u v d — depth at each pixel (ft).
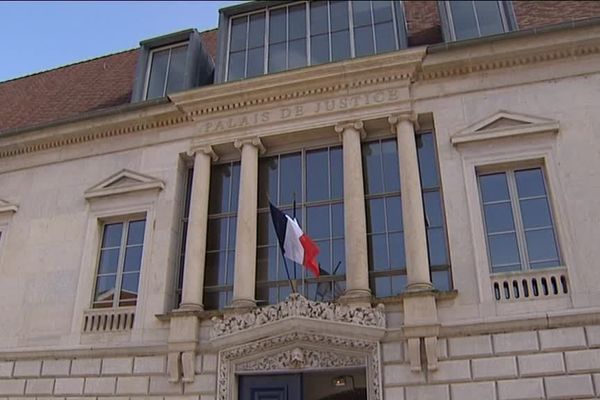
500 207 35.91
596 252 32.30
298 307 34.47
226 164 43.78
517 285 33.12
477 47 39.01
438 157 37.91
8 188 47.73
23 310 42.14
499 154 36.45
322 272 38.11
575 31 37.45
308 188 41.09
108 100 51.78
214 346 35.70
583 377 29.78
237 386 35.47
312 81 41.27
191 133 44.11
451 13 43.70
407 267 34.96
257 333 34.83
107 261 42.80
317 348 34.24
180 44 49.37
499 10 43.19
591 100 36.19
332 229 39.22
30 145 48.26
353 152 39.22
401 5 44.62
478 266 33.86
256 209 40.52
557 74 37.65
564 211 33.78
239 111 43.04
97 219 43.73
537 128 35.96
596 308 30.89
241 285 37.27
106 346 38.42
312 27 45.78
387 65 40.01
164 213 41.88
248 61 45.93
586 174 34.27
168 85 48.14
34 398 38.68
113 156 45.65
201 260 39.58
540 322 31.37
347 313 33.94
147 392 36.42
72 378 38.45
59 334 40.29
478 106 38.32
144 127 45.62
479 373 31.22
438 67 39.70
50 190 46.19
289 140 42.09
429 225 37.35
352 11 45.29
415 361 32.07
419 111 39.42
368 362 33.22
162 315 37.88
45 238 44.34
